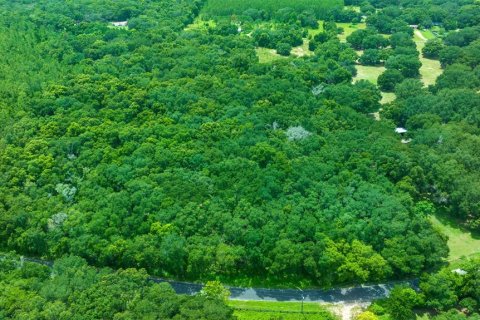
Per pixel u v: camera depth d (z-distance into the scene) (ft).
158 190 442.50
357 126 550.77
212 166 472.03
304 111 567.18
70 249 403.34
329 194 440.86
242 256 397.60
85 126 530.27
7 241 425.28
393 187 463.42
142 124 539.70
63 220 421.59
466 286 380.99
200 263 392.47
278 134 524.11
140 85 615.98
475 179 470.39
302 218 420.36
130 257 394.93
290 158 492.13
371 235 410.52
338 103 599.16
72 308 339.98
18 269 384.47
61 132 525.34
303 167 472.85
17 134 515.50
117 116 547.90
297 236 405.39
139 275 366.84
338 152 496.64
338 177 465.06
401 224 411.95
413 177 480.23
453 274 387.55
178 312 341.41
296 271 400.47
